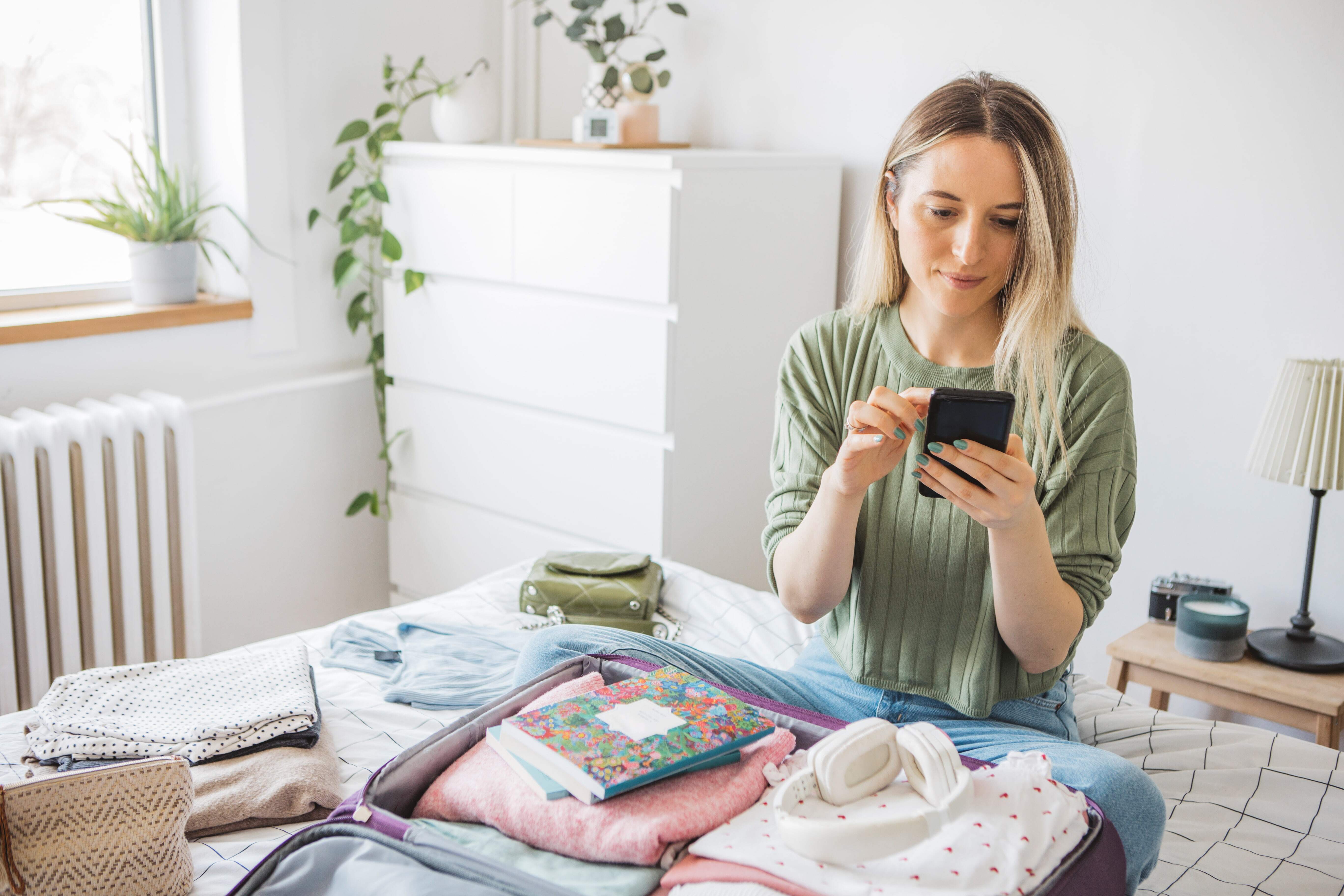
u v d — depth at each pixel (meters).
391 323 2.52
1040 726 1.17
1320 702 1.62
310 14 2.39
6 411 2.03
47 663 1.99
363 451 2.71
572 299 2.20
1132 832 0.96
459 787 0.94
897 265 1.23
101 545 2.01
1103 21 2.00
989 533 1.04
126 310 2.20
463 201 2.29
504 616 1.87
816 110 2.38
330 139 2.49
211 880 1.11
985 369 1.17
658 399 2.07
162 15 2.29
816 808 0.83
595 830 0.85
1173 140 1.96
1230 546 2.01
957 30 2.17
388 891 0.80
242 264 2.38
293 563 2.60
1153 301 2.03
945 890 0.75
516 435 2.33
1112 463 1.12
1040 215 1.05
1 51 2.10
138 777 1.05
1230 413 1.97
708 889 0.78
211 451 2.38
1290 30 1.82
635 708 0.97
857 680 1.20
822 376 1.26
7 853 0.98
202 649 2.44
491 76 2.41
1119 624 2.16
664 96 2.60
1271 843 1.27
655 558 2.15
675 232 1.99
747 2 2.43
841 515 1.09
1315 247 1.85
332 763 1.31
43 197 2.20
